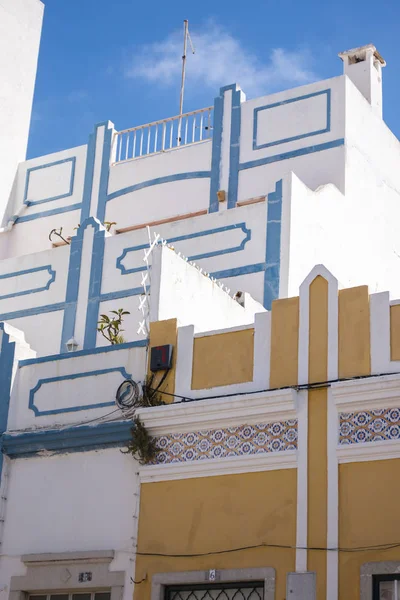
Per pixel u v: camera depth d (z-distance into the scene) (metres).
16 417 15.64
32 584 14.45
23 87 28.17
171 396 14.42
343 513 12.50
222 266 20.91
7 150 27.38
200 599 13.30
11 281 22.22
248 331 14.10
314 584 12.41
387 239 25.23
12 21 28.22
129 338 19.94
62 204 26.47
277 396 13.24
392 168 26.03
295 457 13.05
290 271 20.28
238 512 13.27
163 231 21.56
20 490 15.16
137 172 25.64
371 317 13.16
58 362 15.66
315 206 21.75
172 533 13.68
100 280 20.91
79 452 14.91
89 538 14.32
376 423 12.61
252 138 24.47
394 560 12.02
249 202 23.95
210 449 13.73
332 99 24.03
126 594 13.72
